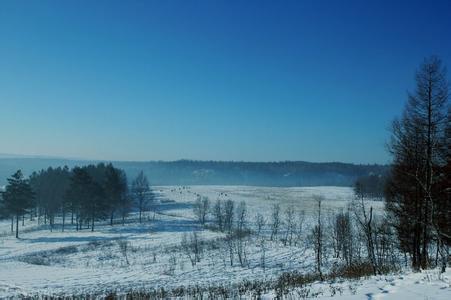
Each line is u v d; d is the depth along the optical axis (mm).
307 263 46375
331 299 11367
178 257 51688
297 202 143250
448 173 21797
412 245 25531
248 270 42812
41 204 103000
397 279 13547
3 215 96312
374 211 62312
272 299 13969
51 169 114375
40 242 69250
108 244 63812
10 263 47594
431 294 10523
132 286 32094
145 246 60750
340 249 49969
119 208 98438
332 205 132375
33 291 27625
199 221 93500
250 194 175625
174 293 23219
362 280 14805
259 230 78750
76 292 27875
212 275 39969
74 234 76625
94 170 117375
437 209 21125
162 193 166875
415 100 23203
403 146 23953
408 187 24094
